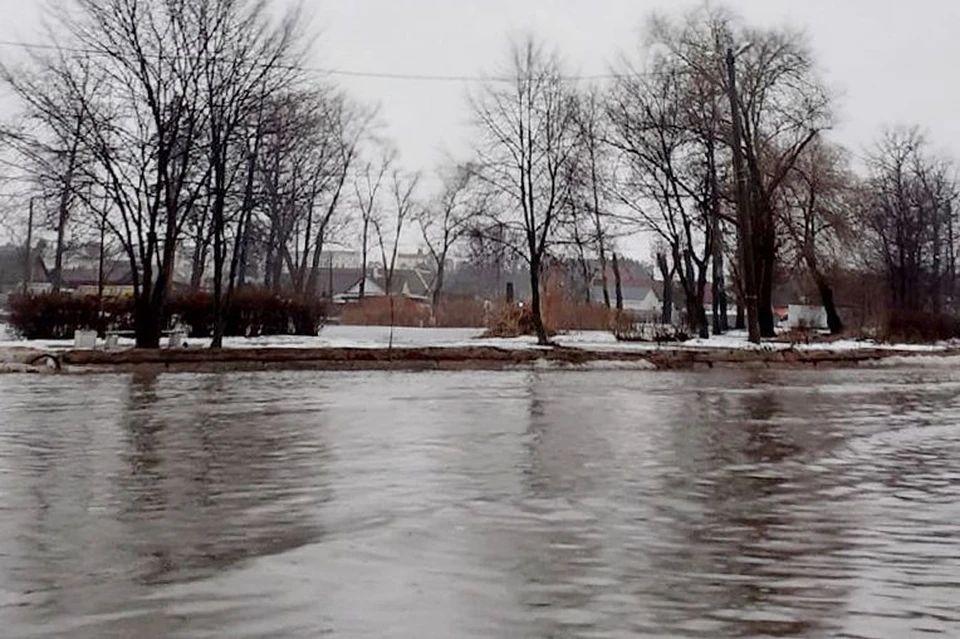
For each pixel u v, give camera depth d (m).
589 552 7.30
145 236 32.22
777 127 41.69
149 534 7.75
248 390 21.52
